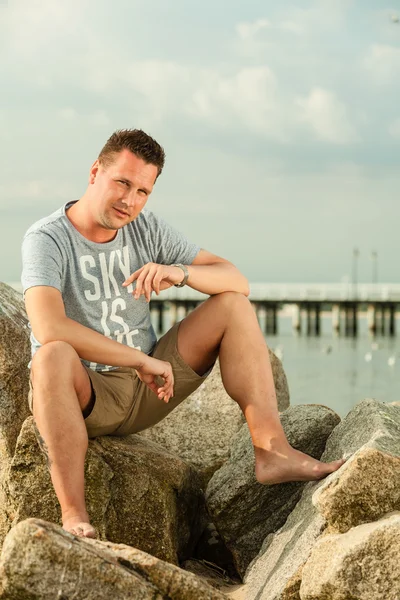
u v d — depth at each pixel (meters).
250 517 3.63
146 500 3.46
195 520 3.89
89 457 3.42
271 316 48.25
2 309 3.92
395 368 29.36
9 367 3.81
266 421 3.36
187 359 3.55
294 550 2.96
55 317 3.14
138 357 3.26
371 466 2.79
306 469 3.21
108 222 3.32
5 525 3.41
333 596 2.55
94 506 3.37
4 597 2.35
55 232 3.32
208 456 4.43
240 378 3.43
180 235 3.78
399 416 3.39
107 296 3.43
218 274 3.54
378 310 51.06
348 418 3.51
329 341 45.62
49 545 2.33
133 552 2.52
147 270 3.43
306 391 22.12
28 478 3.36
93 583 2.35
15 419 3.80
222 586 3.50
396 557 2.51
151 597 2.43
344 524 2.79
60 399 3.04
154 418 3.63
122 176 3.26
